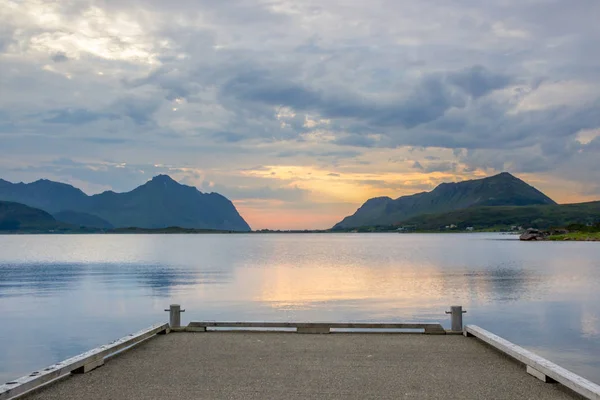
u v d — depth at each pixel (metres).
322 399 8.05
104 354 10.50
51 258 97.94
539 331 24.17
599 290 41.09
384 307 31.44
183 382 9.03
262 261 84.50
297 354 11.40
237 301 35.06
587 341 21.81
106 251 131.38
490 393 8.41
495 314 29.30
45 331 25.09
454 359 10.90
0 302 36.12
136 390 8.54
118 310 32.09
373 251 122.56
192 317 28.25
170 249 144.50
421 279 50.69
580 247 134.25
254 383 8.97
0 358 19.56
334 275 55.94
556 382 9.05
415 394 8.34
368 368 10.09
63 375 9.23
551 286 44.09
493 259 85.56
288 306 32.28
